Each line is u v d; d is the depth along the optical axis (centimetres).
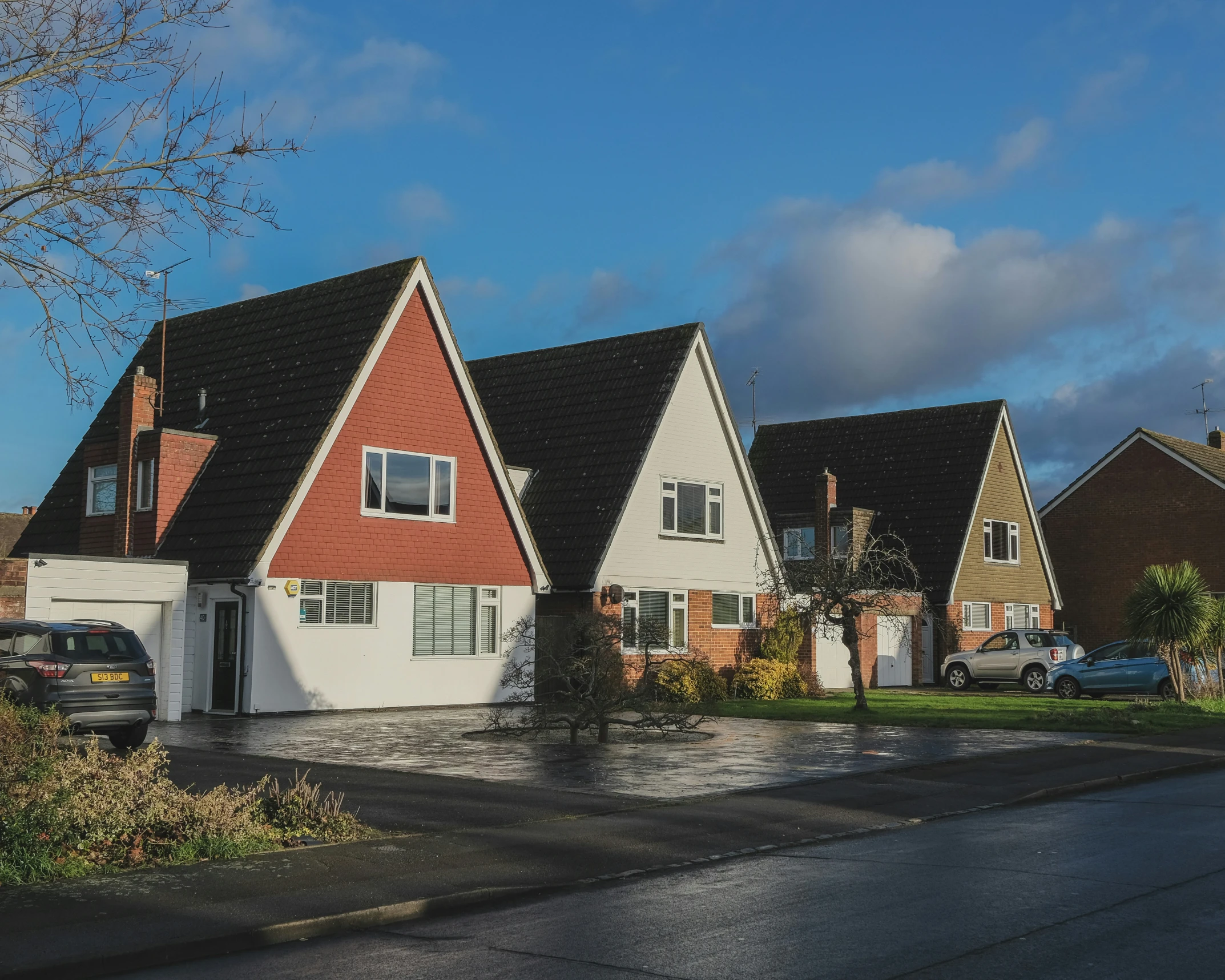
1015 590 4656
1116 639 4931
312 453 2602
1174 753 1942
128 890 964
